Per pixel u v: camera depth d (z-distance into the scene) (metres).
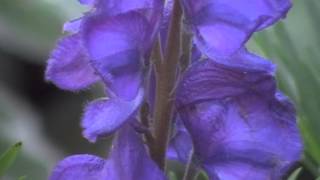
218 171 0.10
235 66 0.09
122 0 0.09
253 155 0.10
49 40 0.20
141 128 0.09
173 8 0.09
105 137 0.09
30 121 0.24
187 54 0.09
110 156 0.09
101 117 0.09
